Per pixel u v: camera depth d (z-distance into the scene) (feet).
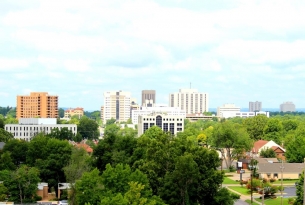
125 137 390.63
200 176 302.04
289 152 570.87
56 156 414.00
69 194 301.22
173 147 322.34
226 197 307.99
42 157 425.28
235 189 456.04
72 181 342.44
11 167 406.62
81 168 347.56
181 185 294.46
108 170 273.95
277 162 547.08
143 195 258.57
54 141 435.53
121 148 383.24
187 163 290.76
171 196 295.48
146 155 329.72
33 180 363.15
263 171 507.71
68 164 384.27
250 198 407.44
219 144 587.27
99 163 375.45
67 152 422.00
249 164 568.82
